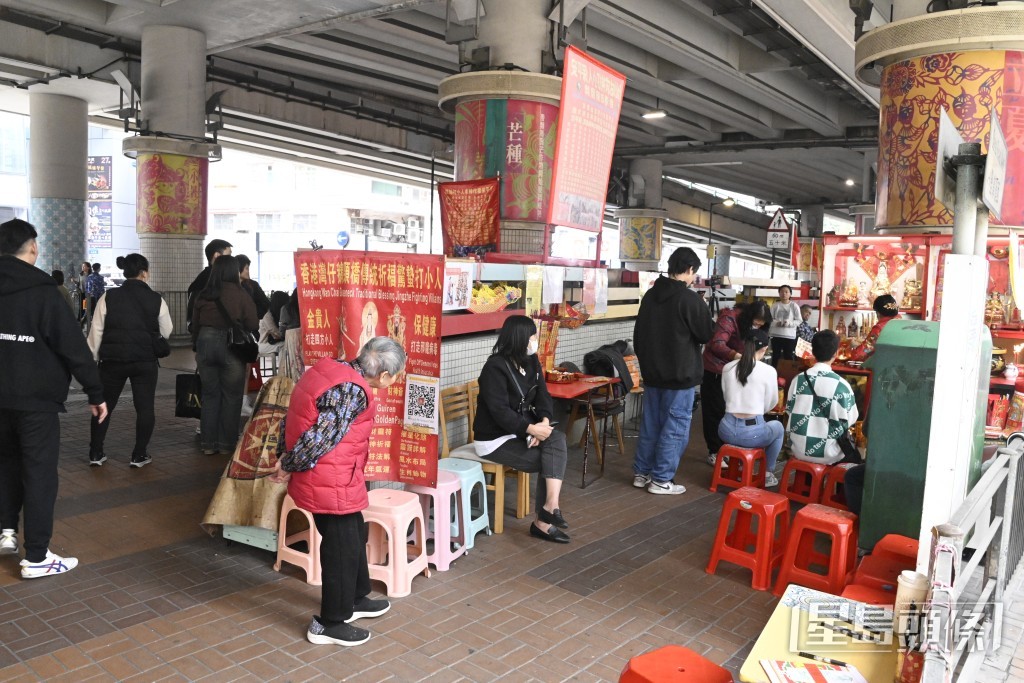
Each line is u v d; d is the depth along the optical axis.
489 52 7.96
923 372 3.81
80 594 3.73
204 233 12.86
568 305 7.17
